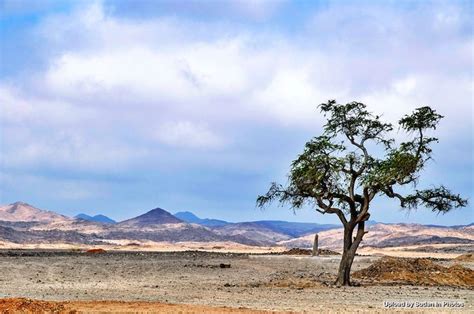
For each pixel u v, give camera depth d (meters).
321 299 29.12
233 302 27.33
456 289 36.34
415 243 170.62
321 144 35.59
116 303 24.81
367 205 36.12
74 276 40.72
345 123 36.19
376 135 36.38
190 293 31.41
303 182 35.94
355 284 37.81
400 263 44.34
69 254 66.06
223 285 36.47
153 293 31.31
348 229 36.91
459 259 66.44
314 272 48.78
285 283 37.59
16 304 22.62
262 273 46.75
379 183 35.28
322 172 35.50
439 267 44.69
